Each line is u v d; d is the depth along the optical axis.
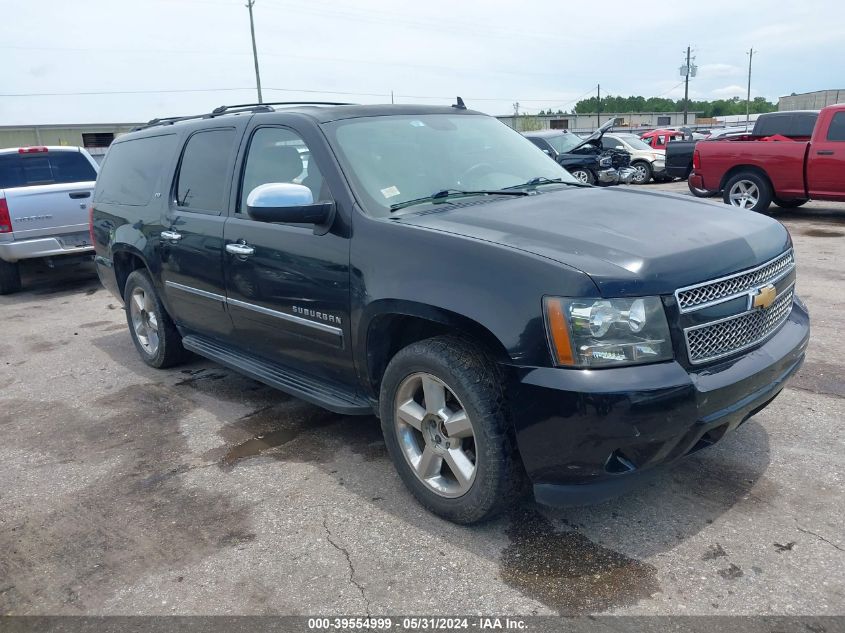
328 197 3.50
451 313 2.86
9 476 3.91
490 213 3.25
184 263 4.61
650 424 2.57
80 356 6.20
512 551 2.92
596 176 17.84
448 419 3.02
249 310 4.07
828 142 10.73
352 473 3.68
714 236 3.00
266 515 3.32
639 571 2.74
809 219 11.47
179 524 3.29
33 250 8.65
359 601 2.67
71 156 10.23
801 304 3.65
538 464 2.74
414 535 3.08
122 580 2.89
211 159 4.48
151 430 4.42
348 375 3.57
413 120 4.08
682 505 3.17
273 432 4.27
